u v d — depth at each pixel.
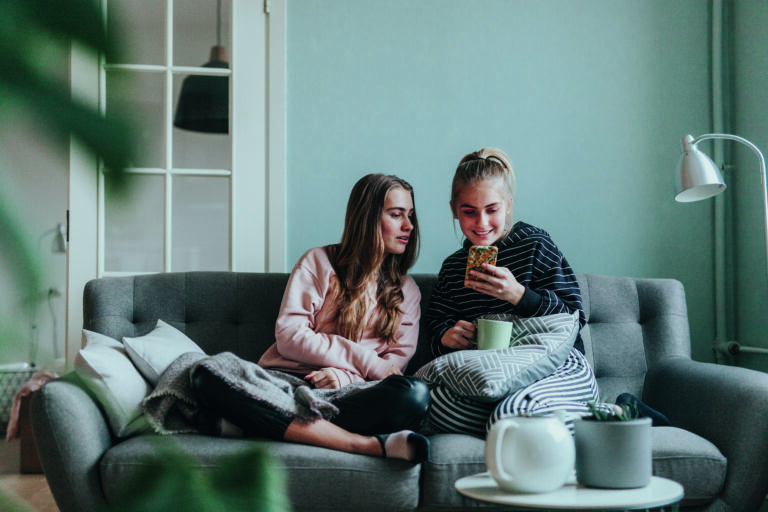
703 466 1.61
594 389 1.85
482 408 1.77
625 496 1.19
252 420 1.64
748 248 2.58
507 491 1.25
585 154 2.65
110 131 0.13
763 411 1.62
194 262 4.17
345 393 1.80
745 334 2.59
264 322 2.22
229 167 2.57
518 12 2.66
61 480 1.52
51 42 0.13
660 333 2.22
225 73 2.56
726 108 2.65
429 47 2.63
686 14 2.69
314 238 2.57
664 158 2.67
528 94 2.64
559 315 1.88
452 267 2.16
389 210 2.12
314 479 1.56
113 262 2.57
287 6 2.60
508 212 2.10
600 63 2.67
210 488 0.15
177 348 1.90
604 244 2.63
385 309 2.10
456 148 2.62
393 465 1.58
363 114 2.60
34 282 0.13
